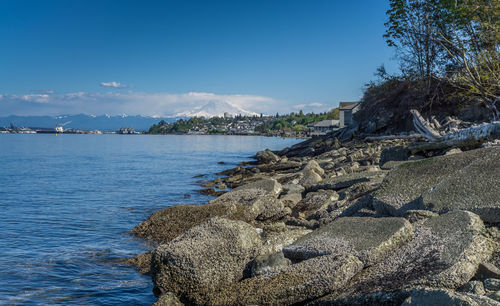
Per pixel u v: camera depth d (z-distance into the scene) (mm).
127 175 32000
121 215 15766
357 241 7121
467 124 22422
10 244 11484
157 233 12180
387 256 6668
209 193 21406
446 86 30922
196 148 84188
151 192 22297
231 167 39344
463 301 4449
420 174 9570
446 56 29156
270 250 8039
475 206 7395
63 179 29328
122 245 11352
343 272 6223
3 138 166750
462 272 5551
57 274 9039
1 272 9141
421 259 6156
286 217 12617
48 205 18250
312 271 6441
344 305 5809
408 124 34719
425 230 6957
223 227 7805
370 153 25125
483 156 9234
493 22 22891
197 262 7238
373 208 9812
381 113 38000
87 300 7680
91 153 66438
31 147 87812
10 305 7430
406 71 33500
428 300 4781
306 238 8125
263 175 24141
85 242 11688
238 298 6539
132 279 8742
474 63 24281
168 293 7152
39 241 11812
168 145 102438
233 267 7488
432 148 17312
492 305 4312
